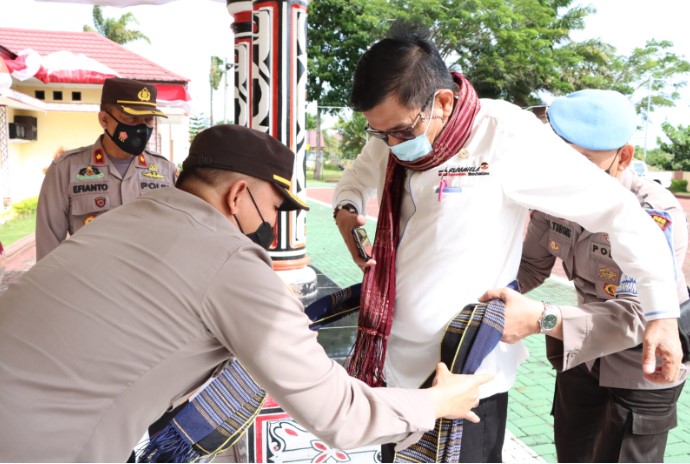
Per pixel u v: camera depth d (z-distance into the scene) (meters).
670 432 3.47
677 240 1.68
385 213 1.68
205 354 1.27
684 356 1.54
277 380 1.21
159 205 1.33
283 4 3.83
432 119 1.45
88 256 1.26
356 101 1.42
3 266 4.27
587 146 1.67
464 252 1.54
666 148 32.94
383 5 26.84
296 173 4.03
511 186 1.49
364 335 1.67
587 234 1.79
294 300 1.27
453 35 26.67
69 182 3.15
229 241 1.25
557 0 30.67
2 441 1.15
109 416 1.21
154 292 1.21
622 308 1.53
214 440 1.45
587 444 2.05
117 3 5.52
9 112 14.34
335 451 2.55
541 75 28.62
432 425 1.33
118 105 3.07
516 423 3.58
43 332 1.19
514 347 1.67
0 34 16.44
